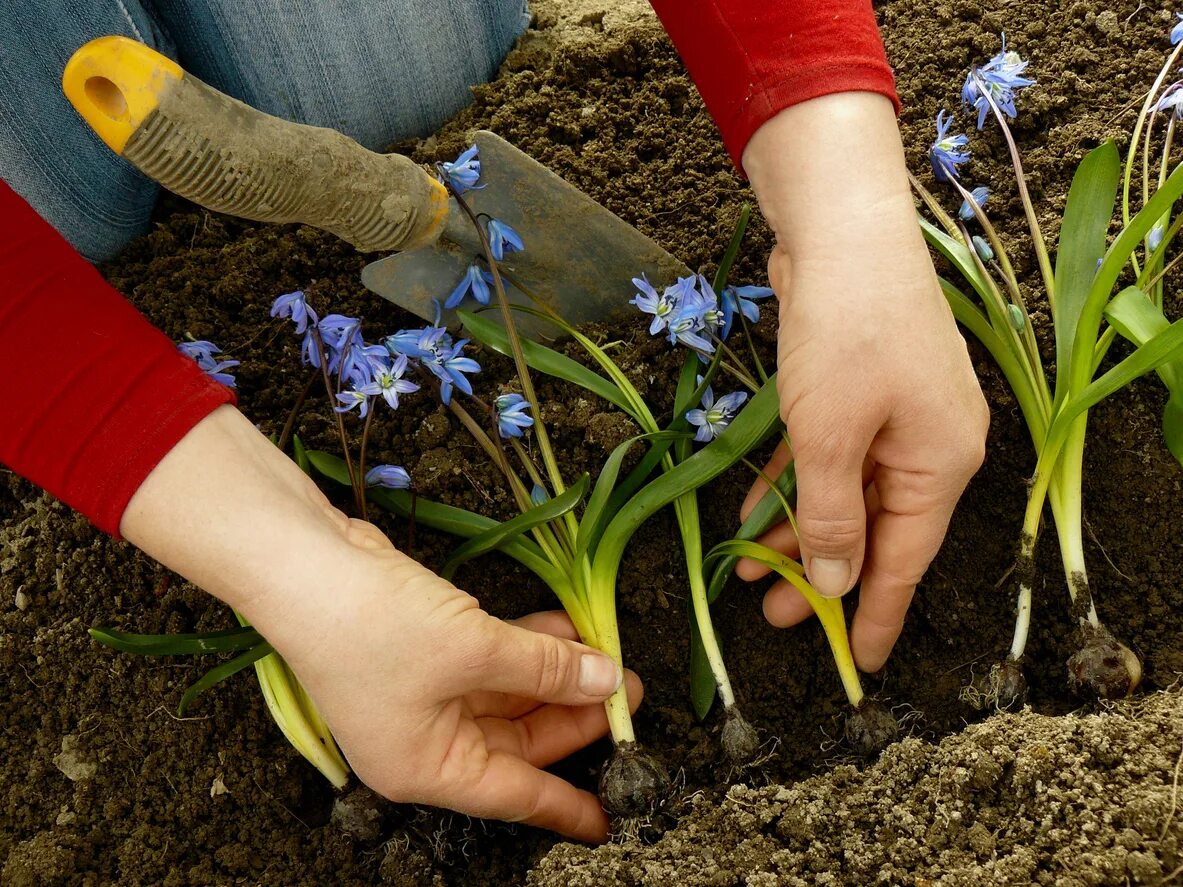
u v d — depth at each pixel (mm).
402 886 614
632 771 610
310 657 531
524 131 754
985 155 703
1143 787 542
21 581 674
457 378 641
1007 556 647
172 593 657
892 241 525
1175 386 599
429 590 543
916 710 633
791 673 649
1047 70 716
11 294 515
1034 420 628
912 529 567
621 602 666
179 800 635
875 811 573
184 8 707
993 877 537
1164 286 656
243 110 541
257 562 522
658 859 578
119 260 747
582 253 667
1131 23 717
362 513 636
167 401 521
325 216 583
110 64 507
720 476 666
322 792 644
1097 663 603
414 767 553
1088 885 525
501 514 662
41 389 514
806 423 535
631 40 759
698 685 641
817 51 529
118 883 622
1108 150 608
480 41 772
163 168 526
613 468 617
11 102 669
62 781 643
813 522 552
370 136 772
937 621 645
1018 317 630
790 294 540
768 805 582
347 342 631
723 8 534
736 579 663
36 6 657
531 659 563
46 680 657
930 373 528
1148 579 632
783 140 532
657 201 719
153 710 646
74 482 519
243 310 715
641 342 680
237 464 525
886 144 531
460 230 646
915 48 738
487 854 626
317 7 711
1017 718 582
